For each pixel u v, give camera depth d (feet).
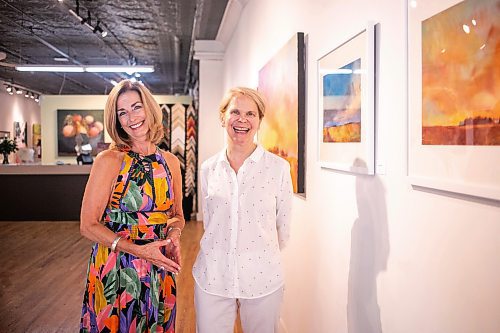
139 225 7.01
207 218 7.94
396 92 5.89
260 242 7.66
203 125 32.86
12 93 53.57
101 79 52.42
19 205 33.14
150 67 33.68
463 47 4.42
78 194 33.50
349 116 7.33
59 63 43.47
